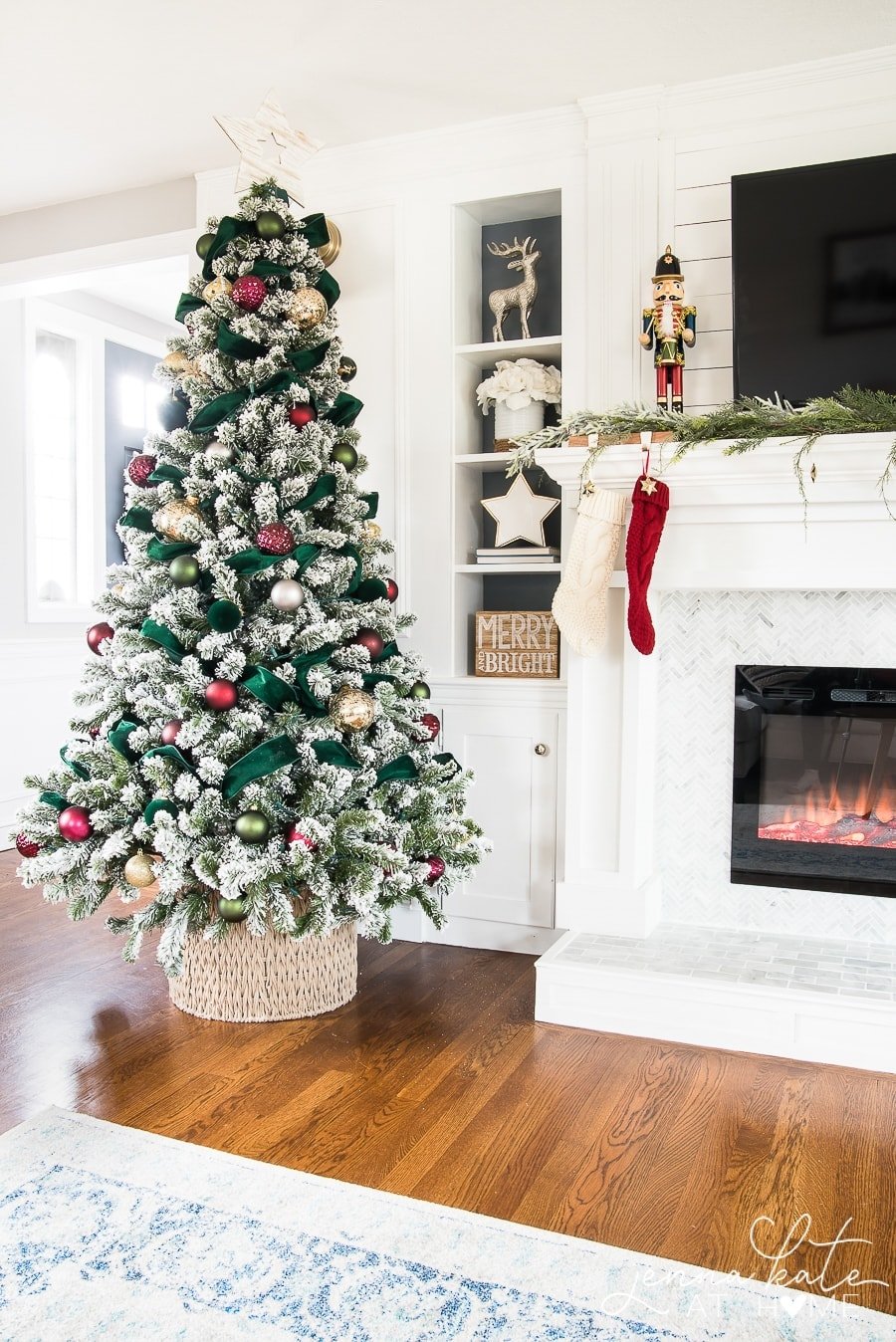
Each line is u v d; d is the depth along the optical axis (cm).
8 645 479
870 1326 156
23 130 337
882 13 266
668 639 309
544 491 359
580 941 292
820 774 295
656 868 314
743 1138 213
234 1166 200
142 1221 182
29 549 495
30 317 492
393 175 346
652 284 299
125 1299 162
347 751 265
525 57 289
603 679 293
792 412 254
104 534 558
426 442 346
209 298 282
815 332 277
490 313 367
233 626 256
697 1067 248
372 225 350
